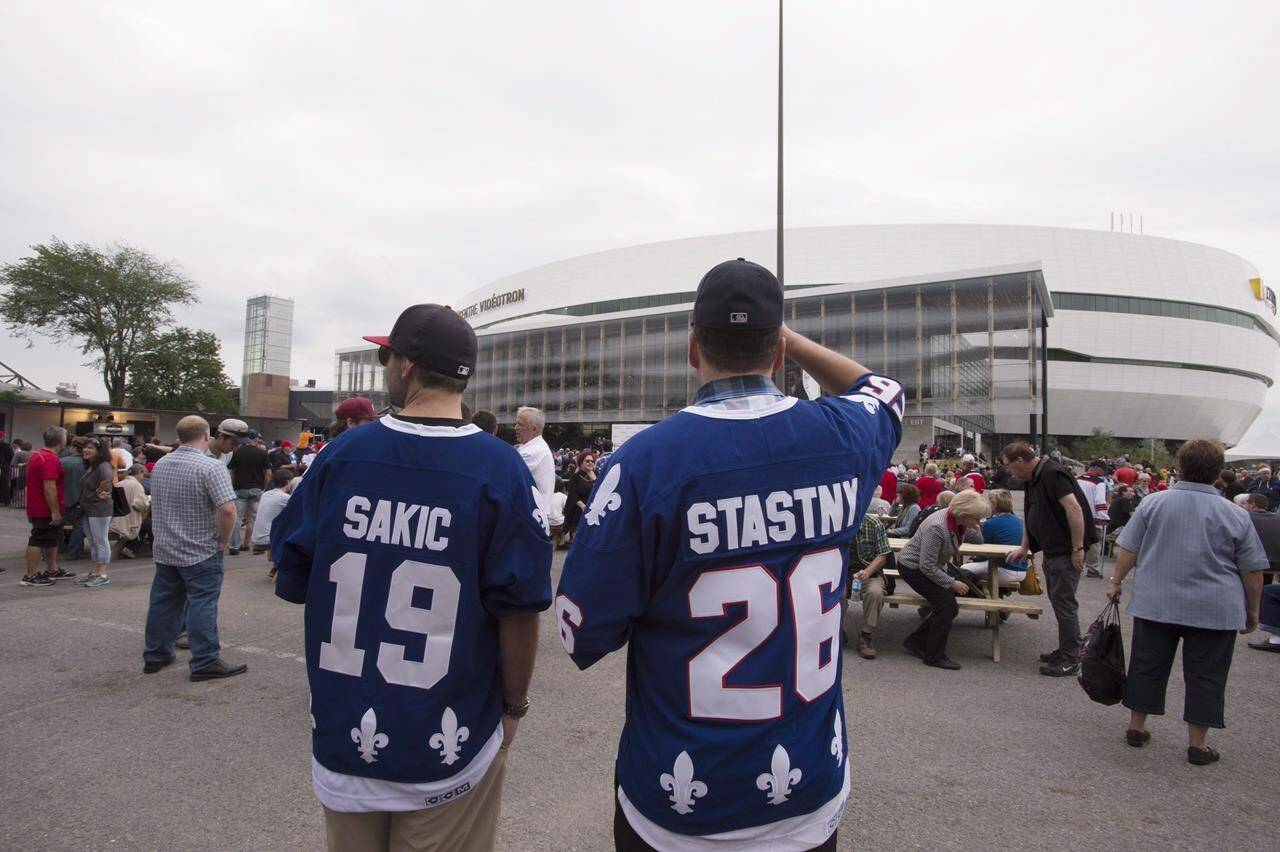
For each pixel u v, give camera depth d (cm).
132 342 4319
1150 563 381
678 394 5309
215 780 329
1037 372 4053
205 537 470
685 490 120
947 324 4278
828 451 131
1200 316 6531
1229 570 363
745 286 134
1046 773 356
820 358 164
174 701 431
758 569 122
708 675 120
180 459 471
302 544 161
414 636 153
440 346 165
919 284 4278
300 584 168
